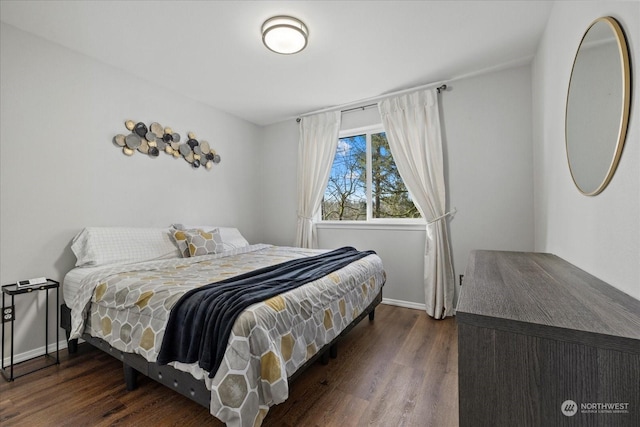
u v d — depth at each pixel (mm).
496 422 719
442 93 3012
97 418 1436
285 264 2162
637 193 920
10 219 2025
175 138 3156
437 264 2877
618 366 614
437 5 1883
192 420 1422
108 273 1934
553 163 1936
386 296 3338
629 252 966
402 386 1702
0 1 1786
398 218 3420
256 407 1141
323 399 1581
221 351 1165
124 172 2709
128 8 1878
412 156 3072
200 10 1906
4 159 2000
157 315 1455
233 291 1435
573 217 1550
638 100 921
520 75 2664
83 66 2424
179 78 2877
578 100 1403
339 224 3678
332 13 1947
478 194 2834
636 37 929
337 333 1840
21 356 2027
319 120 3783
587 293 968
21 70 2076
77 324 1812
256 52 2418
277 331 1321
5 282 1997
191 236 2752
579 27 1442
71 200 2338
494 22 2059
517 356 702
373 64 2625
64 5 1836
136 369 1580
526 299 895
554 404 669
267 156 4363
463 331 763
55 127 2250
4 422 1409
